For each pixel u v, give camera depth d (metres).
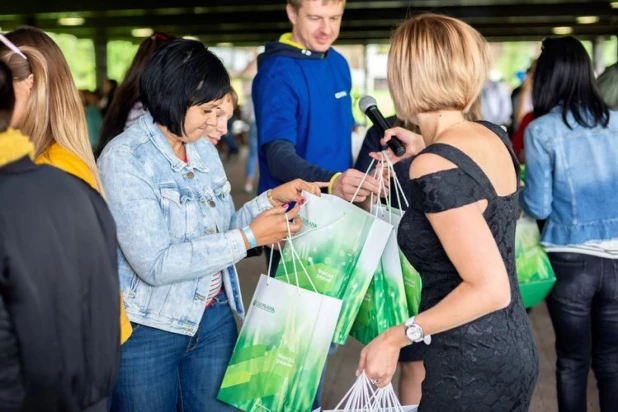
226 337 2.53
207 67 2.25
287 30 27.44
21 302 1.43
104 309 1.57
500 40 30.33
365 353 1.96
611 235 3.13
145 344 2.33
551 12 20.77
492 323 1.93
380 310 2.46
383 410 2.14
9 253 1.42
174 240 2.31
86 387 1.55
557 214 3.19
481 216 1.86
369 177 2.51
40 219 1.46
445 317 1.85
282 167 2.92
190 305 2.35
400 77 2.03
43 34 2.07
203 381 2.50
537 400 4.16
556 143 3.11
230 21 23.39
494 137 2.04
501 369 1.93
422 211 1.91
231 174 16.31
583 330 3.25
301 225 2.39
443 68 1.96
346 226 2.37
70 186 1.54
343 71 3.32
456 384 1.94
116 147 2.25
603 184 3.11
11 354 1.45
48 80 1.96
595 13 20.44
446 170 1.87
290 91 3.08
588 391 4.27
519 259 3.15
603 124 3.10
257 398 2.38
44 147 1.97
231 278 2.53
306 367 2.32
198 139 2.41
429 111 2.03
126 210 2.20
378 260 2.36
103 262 1.57
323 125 3.16
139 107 2.93
